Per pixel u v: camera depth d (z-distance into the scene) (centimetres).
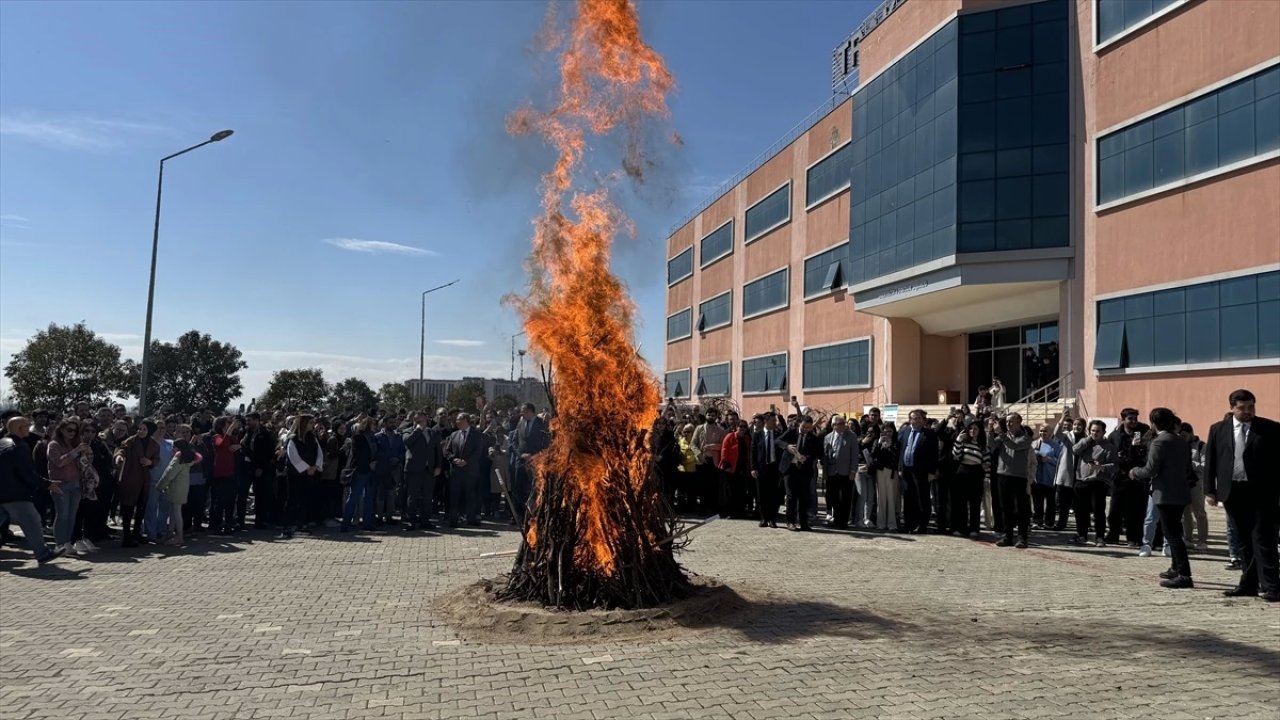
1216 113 1812
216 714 484
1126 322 2053
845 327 3441
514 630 666
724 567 987
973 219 2386
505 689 523
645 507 756
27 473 1030
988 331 2889
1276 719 466
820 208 3650
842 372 3466
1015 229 2322
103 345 3247
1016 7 2358
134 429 1351
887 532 1367
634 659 586
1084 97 2216
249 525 1436
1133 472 920
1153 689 518
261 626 694
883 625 684
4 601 810
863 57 3095
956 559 1070
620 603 711
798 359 3872
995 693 509
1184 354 1880
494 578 825
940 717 468
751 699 499
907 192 2728
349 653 609
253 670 568
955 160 2428
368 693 518
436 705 495
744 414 4522
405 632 670
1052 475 1439
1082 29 2231
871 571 966
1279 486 804
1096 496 1240
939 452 1350
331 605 773
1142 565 1040
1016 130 2339
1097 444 1246
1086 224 2197
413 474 1358
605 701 498
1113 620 709
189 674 560
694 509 1623
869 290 3011
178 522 1209
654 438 814
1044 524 1477
